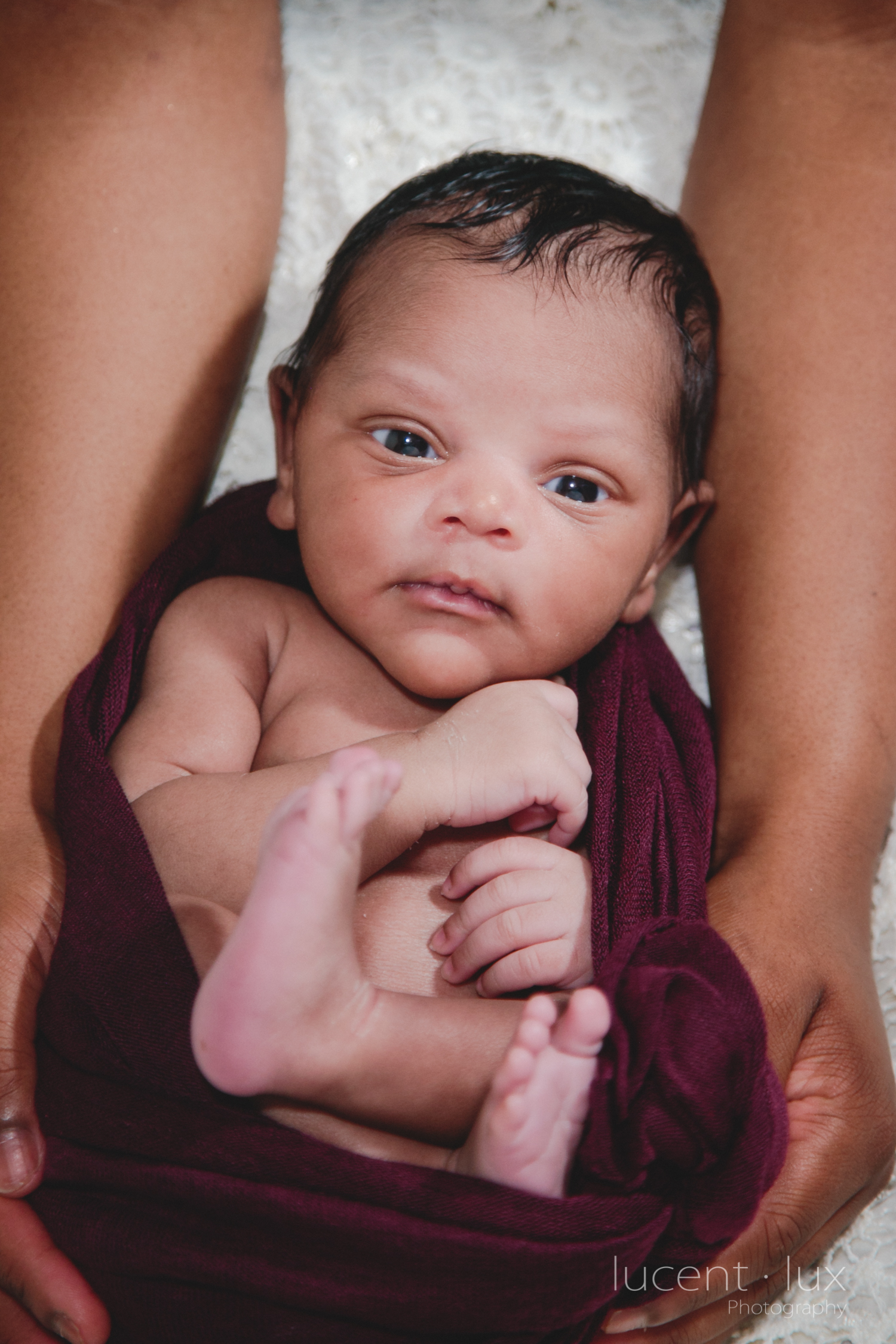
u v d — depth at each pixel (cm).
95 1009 74
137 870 76
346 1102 70
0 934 82
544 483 88
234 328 112
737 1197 69
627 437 88
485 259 89
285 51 130
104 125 105
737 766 102
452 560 84
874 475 104
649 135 132
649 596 103
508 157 102
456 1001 72
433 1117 71
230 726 90
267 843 63
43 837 88
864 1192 91
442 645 87
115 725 89
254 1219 68
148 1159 71
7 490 97
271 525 106
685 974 70
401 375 86
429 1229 66
